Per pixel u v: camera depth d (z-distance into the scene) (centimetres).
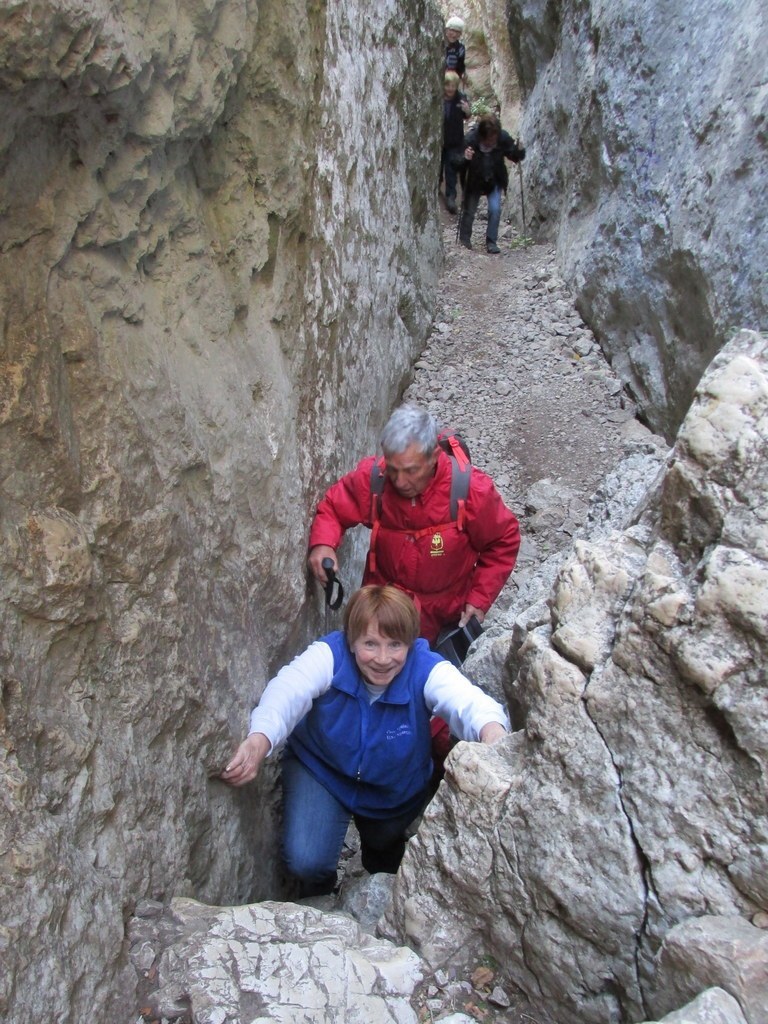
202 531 244
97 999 171
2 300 168
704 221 516
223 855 251
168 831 213
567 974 188
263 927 201
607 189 691
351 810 286
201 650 236
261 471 283
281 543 302
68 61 158
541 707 195
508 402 636
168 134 206
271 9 275
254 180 284
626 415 615
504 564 369
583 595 198
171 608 219
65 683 181
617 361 648
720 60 537
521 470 582
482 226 1019
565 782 189
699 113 546
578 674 191
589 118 730
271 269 308
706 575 171
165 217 232
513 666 245
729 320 482
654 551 188
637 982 179
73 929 168
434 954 205
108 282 204
